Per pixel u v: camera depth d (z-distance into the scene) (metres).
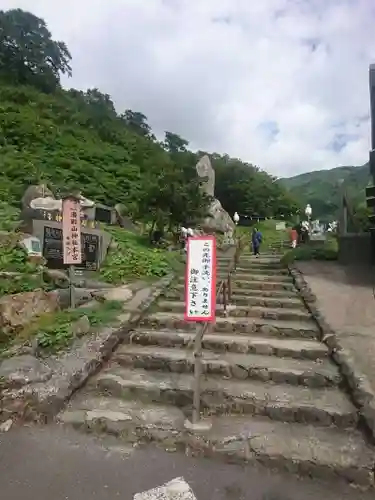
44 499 3.18
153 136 49.91
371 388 4.45
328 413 4.28
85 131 29.12
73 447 3.92
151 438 4.02
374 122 10.68
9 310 5.92
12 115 24.38
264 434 4.03
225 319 7.22
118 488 3.33
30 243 8.60
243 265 12.26
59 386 4.66
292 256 12.30
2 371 4.86
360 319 6.83
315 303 7.77
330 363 5.54
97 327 6.30
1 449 3.84
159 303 8.02
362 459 3.59
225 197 44.84
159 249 12.87
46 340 5.63
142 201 14.76
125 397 4.88
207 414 4.50
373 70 10.72
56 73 42.19
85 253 9.94
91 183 20.59
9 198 13.46
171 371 5.49
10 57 36.19
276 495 3.32
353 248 11.45
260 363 5.46
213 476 3.54
